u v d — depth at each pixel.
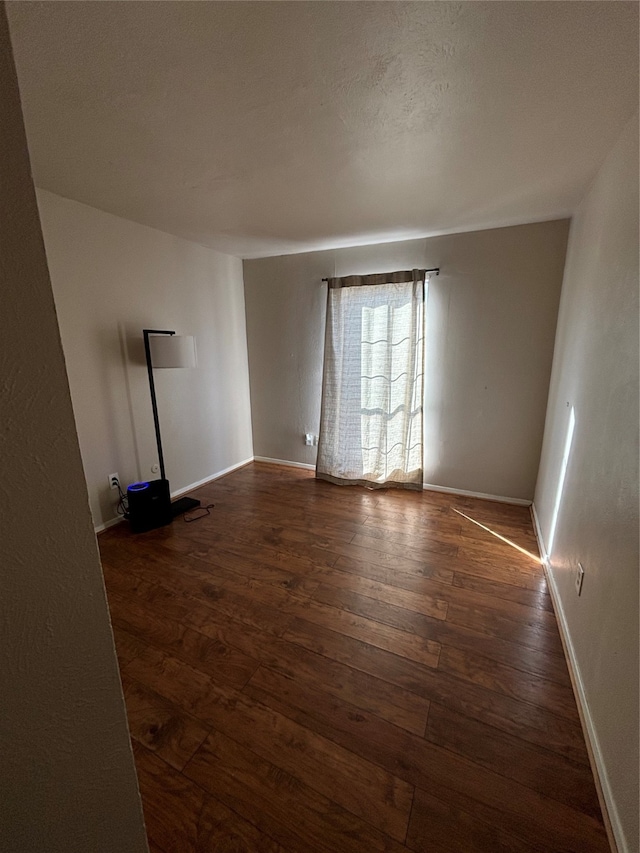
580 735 1.30
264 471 4.13
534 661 1.61
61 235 2.38
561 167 1.88
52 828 0.48
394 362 3.36
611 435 1.40
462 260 3.07
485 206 2.44
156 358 2.82
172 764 1.23
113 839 0.56
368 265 3.42
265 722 1.36
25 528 0.39
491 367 3.13
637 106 1.38
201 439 3.69
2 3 0.33
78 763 0.49
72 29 1.02
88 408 2.66
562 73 1.23
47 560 0.42
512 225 2.85
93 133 1.56
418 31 1.06
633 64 1.18
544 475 2.75
